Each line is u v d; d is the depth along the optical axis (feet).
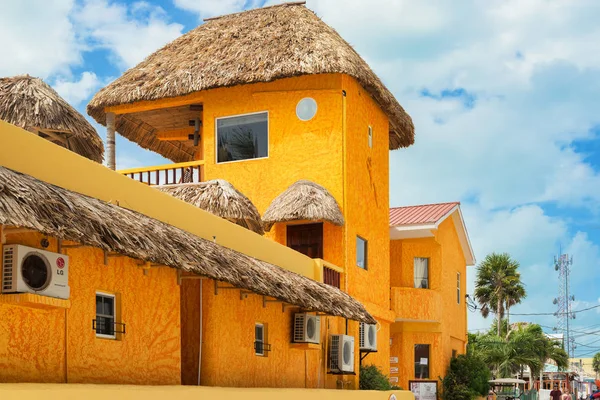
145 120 79.66
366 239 72.59
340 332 65.05
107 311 35.09
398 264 94.32
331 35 71.77
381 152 78.48
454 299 102.01
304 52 68.95
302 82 69.92
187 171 72.38
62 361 31.55
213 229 46.09
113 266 35.12
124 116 78.18
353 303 57.11
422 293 90.79
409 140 86.43
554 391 105.19
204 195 59.52
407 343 91.25
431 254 95.04
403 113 83.10
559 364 168.76
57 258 30.12
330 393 53.98
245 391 41.60
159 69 74.18
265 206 69.92
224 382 45.06
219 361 44.55
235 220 61.00
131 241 31.14
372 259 74.08
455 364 96.37
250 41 72.84
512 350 153.69
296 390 48.49
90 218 29.71
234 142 71.87
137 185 38.75
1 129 29.89
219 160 72.13
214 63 71.77
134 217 34.99
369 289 72.54
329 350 61.72
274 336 52.37
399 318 89.04
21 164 30.83
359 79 69.62
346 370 61.46
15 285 28.09
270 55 69.92
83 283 33.01
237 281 38.65
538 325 162.71
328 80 69.10
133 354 36.14
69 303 30.48
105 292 34.88
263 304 50.49
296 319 55.06
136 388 31.91
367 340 69.10
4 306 28.53
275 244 54.44
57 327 31.35
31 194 27.66
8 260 28.35
